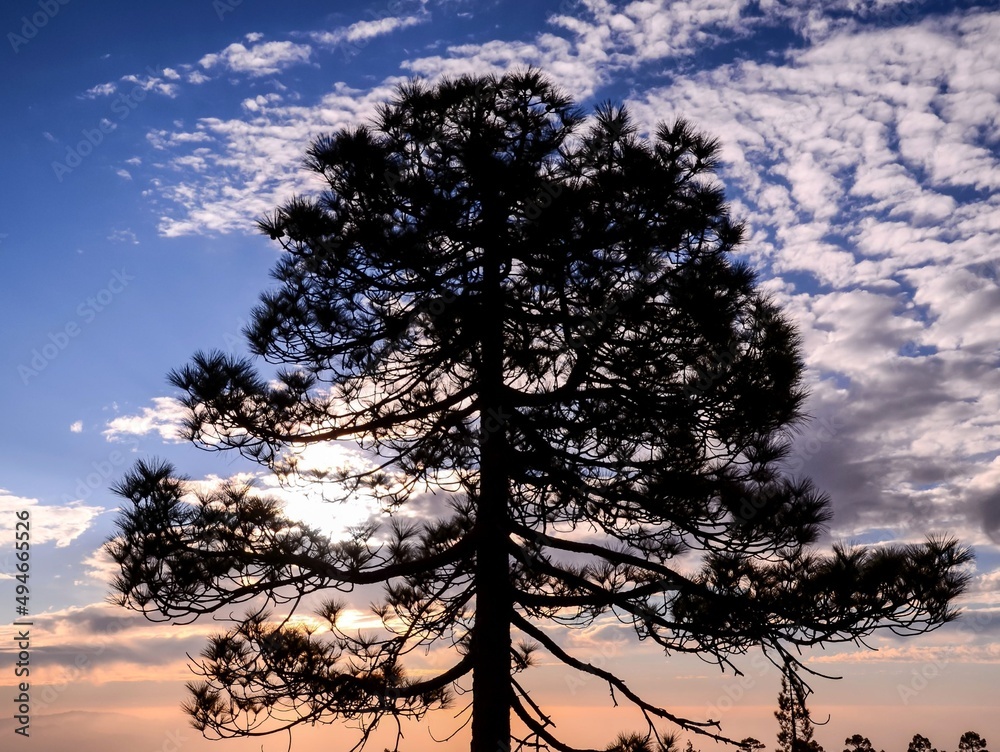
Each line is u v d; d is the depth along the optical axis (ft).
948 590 25.90
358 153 29.07
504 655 29.53
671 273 29.27
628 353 30.12
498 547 30.60
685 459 31.65
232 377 31.12
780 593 28.35
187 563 29.17
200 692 32.01
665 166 27.76
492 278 31.14
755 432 30.48
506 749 28.35
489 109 31.53
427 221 30.32
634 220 28.35
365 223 30.12
